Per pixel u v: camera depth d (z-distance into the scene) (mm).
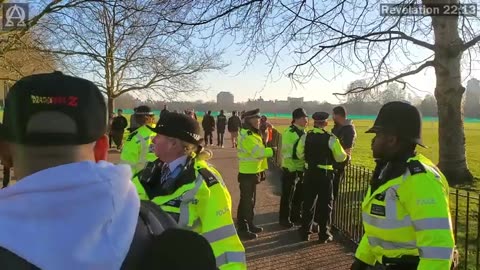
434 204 2395
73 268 1017
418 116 2643
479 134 42562
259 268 5750
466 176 11891
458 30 10508
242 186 7246
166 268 1151
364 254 2854
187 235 1201
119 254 1088
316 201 6949
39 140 1083
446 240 2354
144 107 5793
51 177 1059
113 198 1109
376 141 2670
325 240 6871
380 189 2609
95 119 1150
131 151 5508
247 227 7250
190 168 2812
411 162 2537
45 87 1104
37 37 11938
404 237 2529
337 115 8148
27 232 1014
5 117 1131
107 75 23688
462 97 11773
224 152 22719
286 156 7801
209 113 27234
